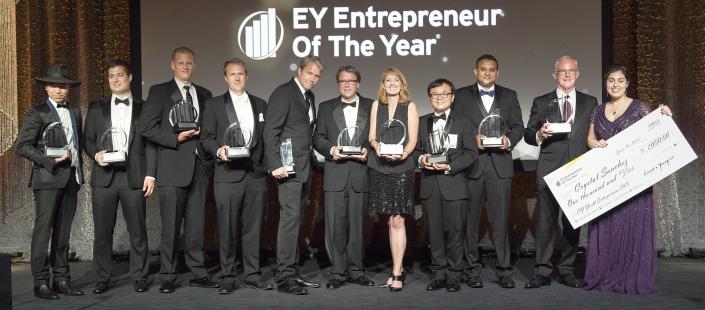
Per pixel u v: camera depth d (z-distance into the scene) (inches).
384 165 181.3
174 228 184.1
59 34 238.4
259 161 186.5
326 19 231.0
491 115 184.5
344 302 169.2
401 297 174.4
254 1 231.1
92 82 238.1
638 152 175.8
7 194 240.5
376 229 236.7
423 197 185.3
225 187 183.2
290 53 231.3
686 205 233.3
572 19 226.8
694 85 229.9
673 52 230.7
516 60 227.6
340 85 186.1
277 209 237.3
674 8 230.2
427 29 229.0
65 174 180.4
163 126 183.3
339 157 182.2
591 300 168.9
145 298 176.6
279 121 181.6
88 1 237.9
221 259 187.2
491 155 188.1
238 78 184.4
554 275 205.6
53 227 183.9
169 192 182.9
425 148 184.7
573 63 187.3
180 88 185.9
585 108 187.2
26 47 240.1
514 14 227.5
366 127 185.9
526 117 228.1
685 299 169.0
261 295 178.1
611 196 176.9
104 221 185.3
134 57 231.5
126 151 184.5
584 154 179.2
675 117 231.0
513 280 191.0
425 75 229.1
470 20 228.4
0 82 239.8
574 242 189.3
